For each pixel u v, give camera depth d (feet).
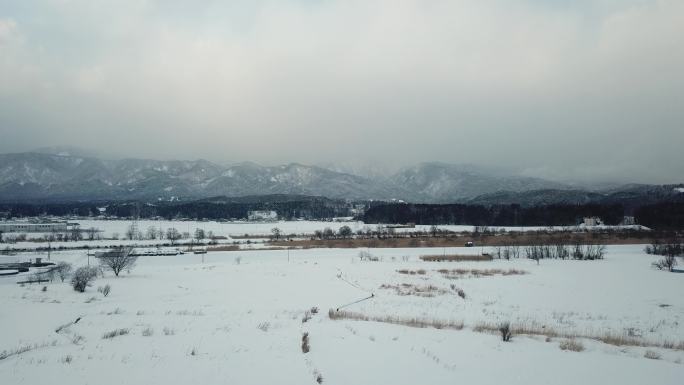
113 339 63.52
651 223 501.97
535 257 268.41
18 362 49.90
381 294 140.36
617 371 51.93
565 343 67.41
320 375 45.27
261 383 42.32
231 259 282.56
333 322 82.33
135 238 474.49
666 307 123.44
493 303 126.52
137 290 150.51
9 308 104.99
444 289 152.56
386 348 58.44
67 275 192.13
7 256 293.43
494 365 52.42
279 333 68.13
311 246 364.38
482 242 373.40
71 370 46.42
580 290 153.17
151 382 42.39
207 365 48.19
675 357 64.34
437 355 55.93
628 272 205.26
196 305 115.44
